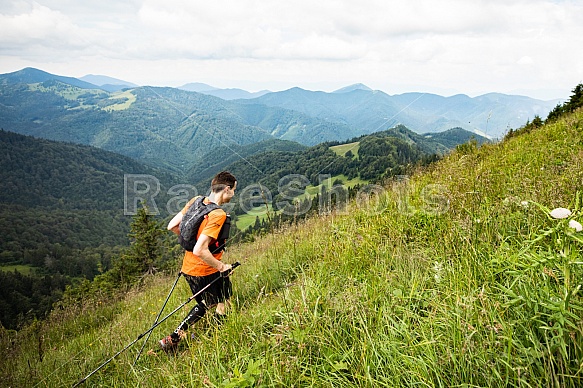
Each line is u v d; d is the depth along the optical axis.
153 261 32.94
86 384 4.43
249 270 6.45
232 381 2.58
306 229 7.66
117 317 8.05
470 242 3.44
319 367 2.66
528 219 3.45
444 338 2.38
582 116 10.19
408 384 2.21
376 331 2.73
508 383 1.95
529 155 6.89
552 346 1.93
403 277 3.53
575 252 2.17
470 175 6.07
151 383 3.37
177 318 5.38
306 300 3.45
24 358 6.05
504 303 2.32
